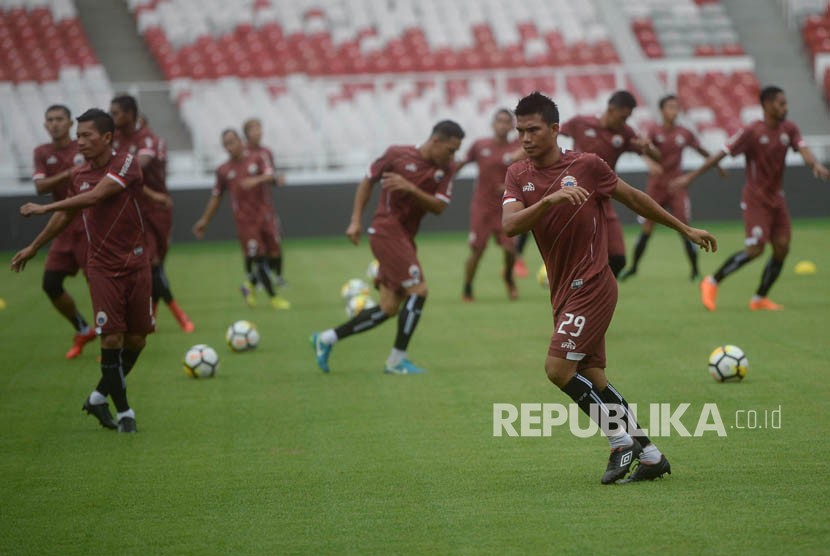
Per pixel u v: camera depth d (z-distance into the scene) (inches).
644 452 541.3
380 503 517.7
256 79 2399.1
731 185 2220.7
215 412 734.5
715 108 2423.7
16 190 2034.9
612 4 2704.2
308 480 561.9
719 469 560.7
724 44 2623.0
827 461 571.2
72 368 919.0
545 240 533.6
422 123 2330.2
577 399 534.6
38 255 2018.9
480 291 1385.3
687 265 1621.6
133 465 601.6
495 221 1262.3
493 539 459.2
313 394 787.4
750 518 476.7
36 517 509.4
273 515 502.9
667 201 1417.3
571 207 522.0
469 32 2596.0
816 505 493.7
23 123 2122.3
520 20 2642.7
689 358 884.0
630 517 483.2
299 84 2215.8
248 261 1337.4
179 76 2379.4
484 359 914.1
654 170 1349.7
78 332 968.3
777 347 919.7
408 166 850.1
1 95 2144.4
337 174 2192.4
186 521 497.0
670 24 2662.4
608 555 434.6
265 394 790.5
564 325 527.2
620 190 527.5
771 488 523.2
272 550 453.4
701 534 457.1
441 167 854.5
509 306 1239.5
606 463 581.3
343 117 2313.0
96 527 491.8
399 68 2460.6
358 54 2466.8
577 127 1037.2
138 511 515.2
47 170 900.0
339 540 463.8
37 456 627.2
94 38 2514.8
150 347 1013.8
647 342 961.5
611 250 1023.0
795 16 2711.6
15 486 563.8
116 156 665.6
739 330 1011.9
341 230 2153.1
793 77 2564.0
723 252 1787.6
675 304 1202.6
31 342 1061.1
